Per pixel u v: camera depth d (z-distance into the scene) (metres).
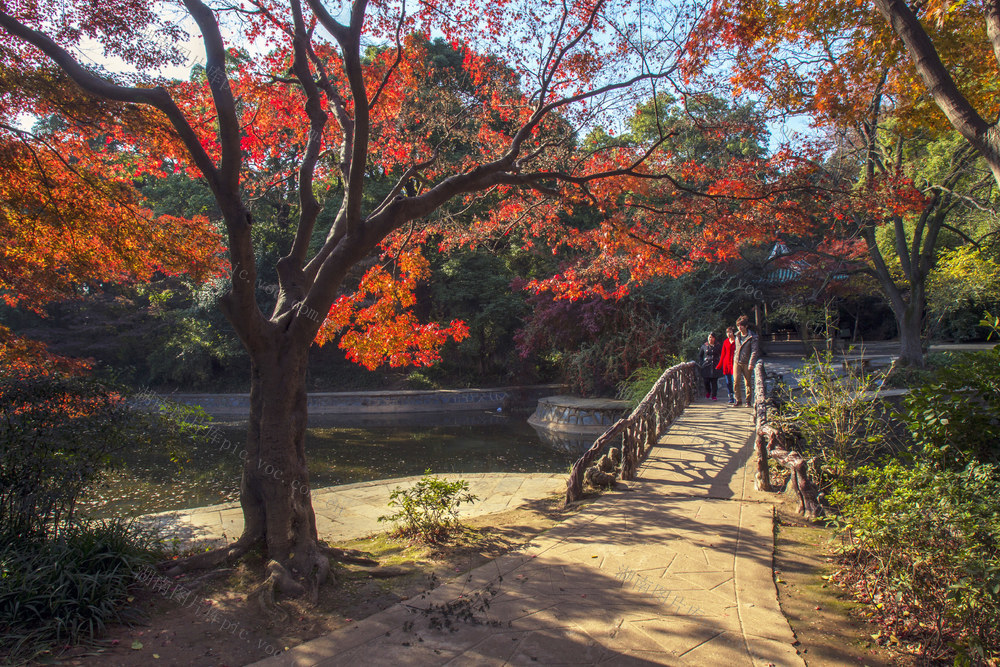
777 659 3.68
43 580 4.12
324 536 7.28
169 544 6.62
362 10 5.05
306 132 8.77
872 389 10.68
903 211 8.32
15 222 6.98
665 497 7.25
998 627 3.36
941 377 4.86
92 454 5.11
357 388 25.38
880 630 4.05
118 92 4.59
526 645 3.87
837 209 8.20
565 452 14.71
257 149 8.64
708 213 7.82
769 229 7.78
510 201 9.91
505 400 22.95
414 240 9.72
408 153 9.71
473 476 10.55
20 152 6.58
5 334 7.13
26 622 3.93
